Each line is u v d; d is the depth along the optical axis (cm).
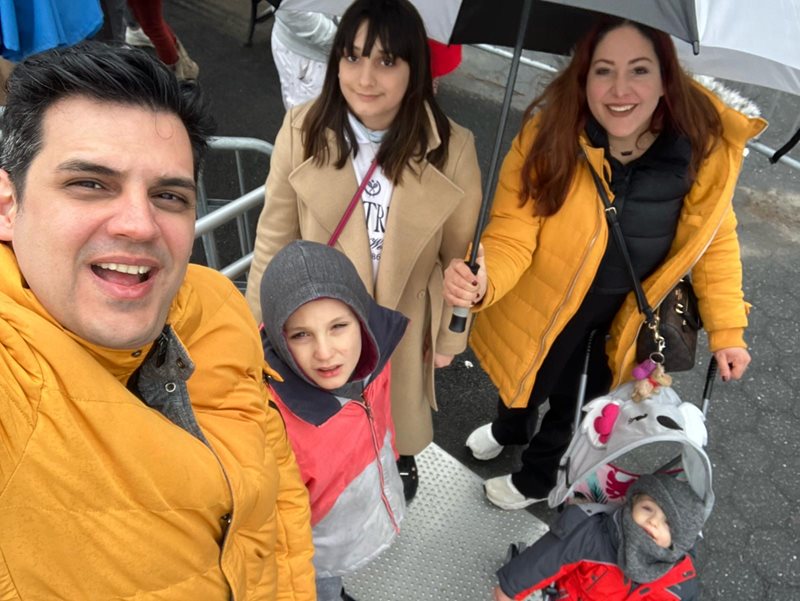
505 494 270
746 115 210
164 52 453
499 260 203
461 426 322
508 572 213
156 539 93
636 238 205
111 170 78
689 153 195
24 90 79
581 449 203
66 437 81
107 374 86
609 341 229
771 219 430
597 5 142
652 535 197
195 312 106
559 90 197
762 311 377
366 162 205
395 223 206
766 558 277
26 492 81
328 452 177
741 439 320
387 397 203
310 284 166
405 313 226
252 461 110
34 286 82
